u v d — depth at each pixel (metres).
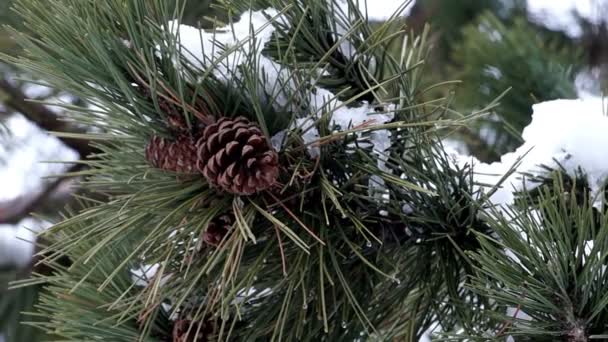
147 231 0.83
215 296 0.82
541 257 0.77
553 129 0.89
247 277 0.79
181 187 0.80
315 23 0.84
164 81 0.77
